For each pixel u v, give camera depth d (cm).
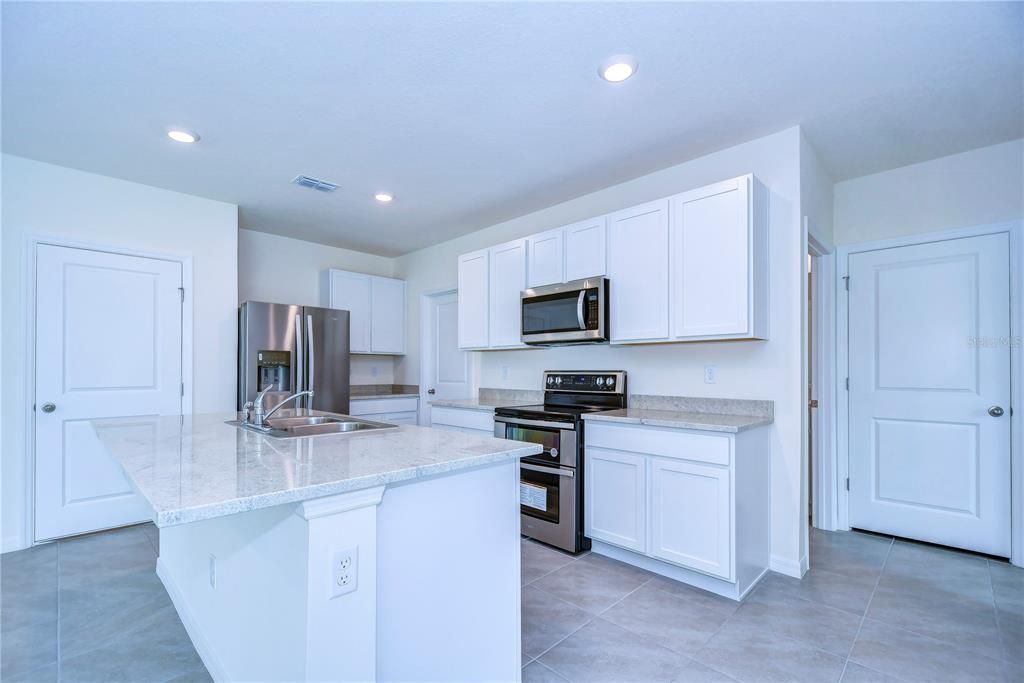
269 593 126
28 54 195
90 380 314
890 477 307
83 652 187
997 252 272
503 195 359
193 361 354
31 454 294
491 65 206
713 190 252
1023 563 259
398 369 553
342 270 489
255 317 375
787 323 256
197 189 346
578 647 188
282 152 288
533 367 394
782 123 254
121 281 327
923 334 296
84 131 261
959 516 283
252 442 170
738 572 223
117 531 320
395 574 128
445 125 257
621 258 292
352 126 258
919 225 297
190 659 183
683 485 237
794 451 252
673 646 188
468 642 147
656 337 273
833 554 280
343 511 113
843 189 327
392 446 160
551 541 296
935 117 246
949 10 171
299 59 201
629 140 274
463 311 407
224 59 201
